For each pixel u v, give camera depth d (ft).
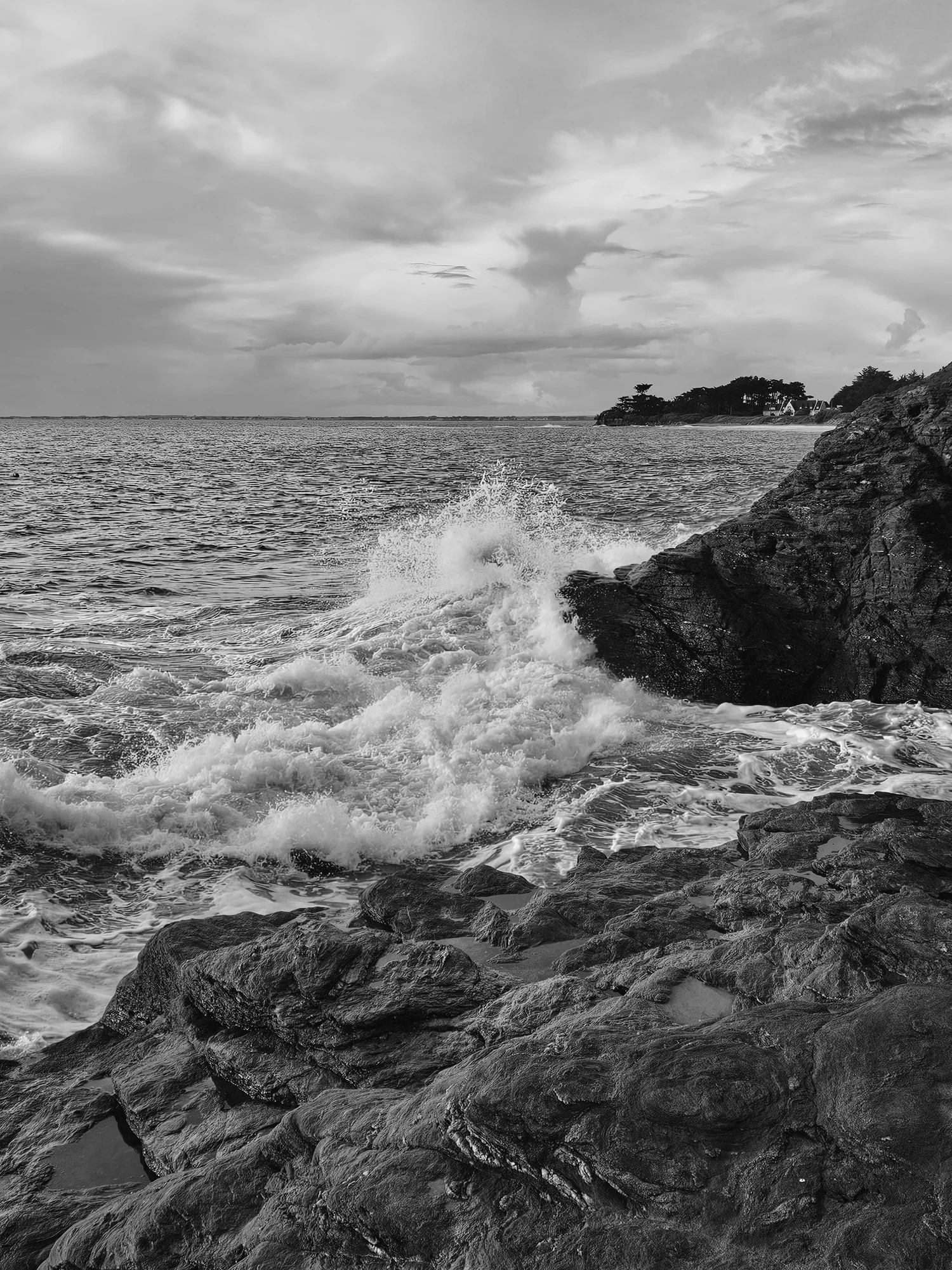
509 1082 10.11
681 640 42.39
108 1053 17.08
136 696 37.86
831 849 19.98
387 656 43.47
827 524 42.32
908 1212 7.95
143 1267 10.80
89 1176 13.83
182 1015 16.85
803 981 12.99
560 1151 9.37
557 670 40.83
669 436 420.77
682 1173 8.88
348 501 126.41
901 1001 9.96
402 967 15.64
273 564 78.38
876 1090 8.96
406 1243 9.32
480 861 25.93
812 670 41.73
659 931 17.12
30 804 26.03
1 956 20.76
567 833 26.94
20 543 87.56
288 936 16.55
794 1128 9.04
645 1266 8.27
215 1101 14.61
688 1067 9.80
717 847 23.41
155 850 26.03
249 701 37.83
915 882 17.22
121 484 156.97
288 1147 11.59
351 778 30.37
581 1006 14.05
